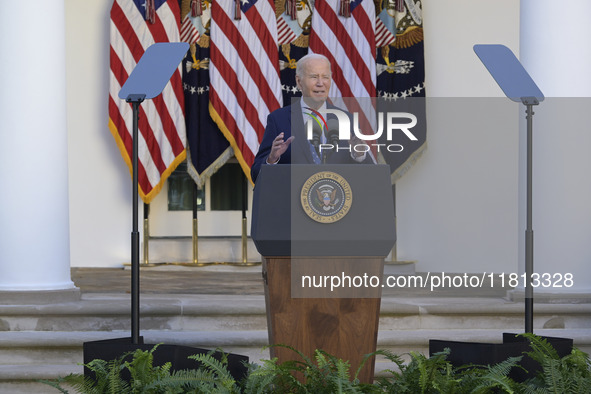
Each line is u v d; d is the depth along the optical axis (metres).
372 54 25.11
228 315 16.47
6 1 17.91
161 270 25.88
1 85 17.83
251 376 9.55
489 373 9.68
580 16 18.12
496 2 26.23
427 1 26.30
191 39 25.48
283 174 9.32
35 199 17.70
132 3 25.34
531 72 18.44
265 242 9.27
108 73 26.34
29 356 15.52
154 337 15.52
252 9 25.25
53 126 18.08
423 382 9.51
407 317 16.58
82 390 9.96
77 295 17.55
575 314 16.98
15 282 17.48
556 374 9.75
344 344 9.60
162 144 25.33
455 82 26.16
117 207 26.47
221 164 25.48
